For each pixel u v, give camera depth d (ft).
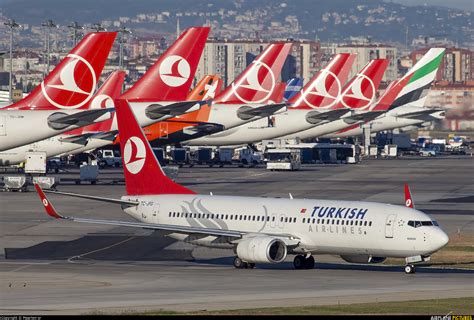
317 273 624.18
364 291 532.32
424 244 602.44
